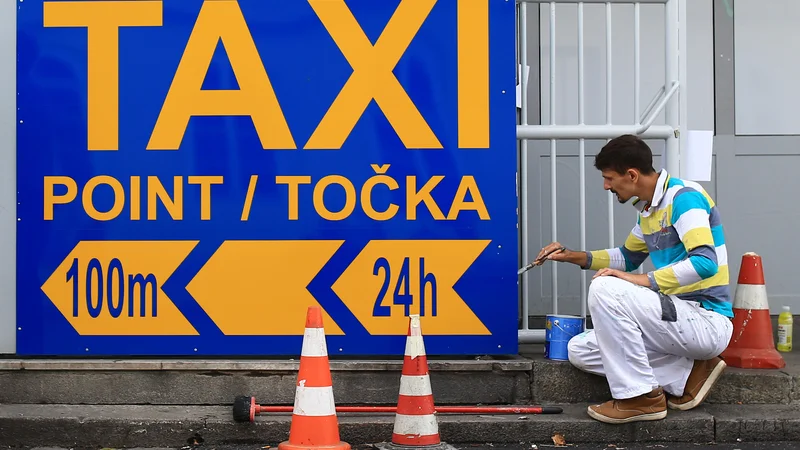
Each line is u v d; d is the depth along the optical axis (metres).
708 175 4.68
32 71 4.32
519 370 4.26
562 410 4.10
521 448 3.90
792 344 5.34
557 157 5.75
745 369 4.43
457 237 4.33
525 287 4.80
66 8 4.32
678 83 4.69
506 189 4.33
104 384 4.24
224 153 4.32
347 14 4.33
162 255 4.31
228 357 4.41
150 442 3.94
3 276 4.37
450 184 4.33
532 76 5.95
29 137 4.32
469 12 4.34
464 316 4.33
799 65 6.21
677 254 4.00
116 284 4.32
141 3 4.32
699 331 3.94
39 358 4.39
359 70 4.32
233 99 4.32
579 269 5.70
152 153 4.32
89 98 4.32
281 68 4.32
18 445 3.94
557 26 5.96
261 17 4.32
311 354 3.59
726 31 6.23
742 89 6.25
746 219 6.23
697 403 4.09
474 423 3.96
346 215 4.32
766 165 6.24
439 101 4.33
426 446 3.70
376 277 4.32
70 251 4.31
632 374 3.92
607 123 4.75
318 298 4.32
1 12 4.36
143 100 4.32
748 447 3.89
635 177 4.04
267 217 4.32
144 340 4.32
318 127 4.32
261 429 3.94
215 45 4.33
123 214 4.32
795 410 4.16
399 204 4.33
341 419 4.01
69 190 4.32
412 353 3.74
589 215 5.80
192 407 4.19
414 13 4.33
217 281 4.31
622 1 4.73
